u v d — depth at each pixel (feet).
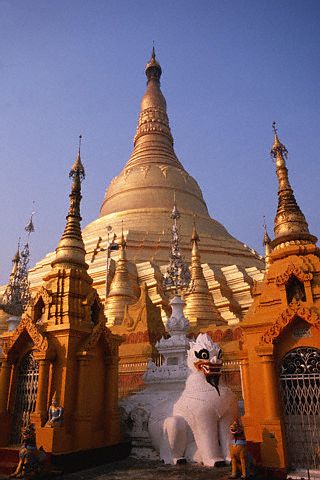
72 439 41.37
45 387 43.06
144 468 39.99
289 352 38.42
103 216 178.60
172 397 48.83
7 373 46.55
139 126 218.38
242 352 40.78
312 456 35.50
